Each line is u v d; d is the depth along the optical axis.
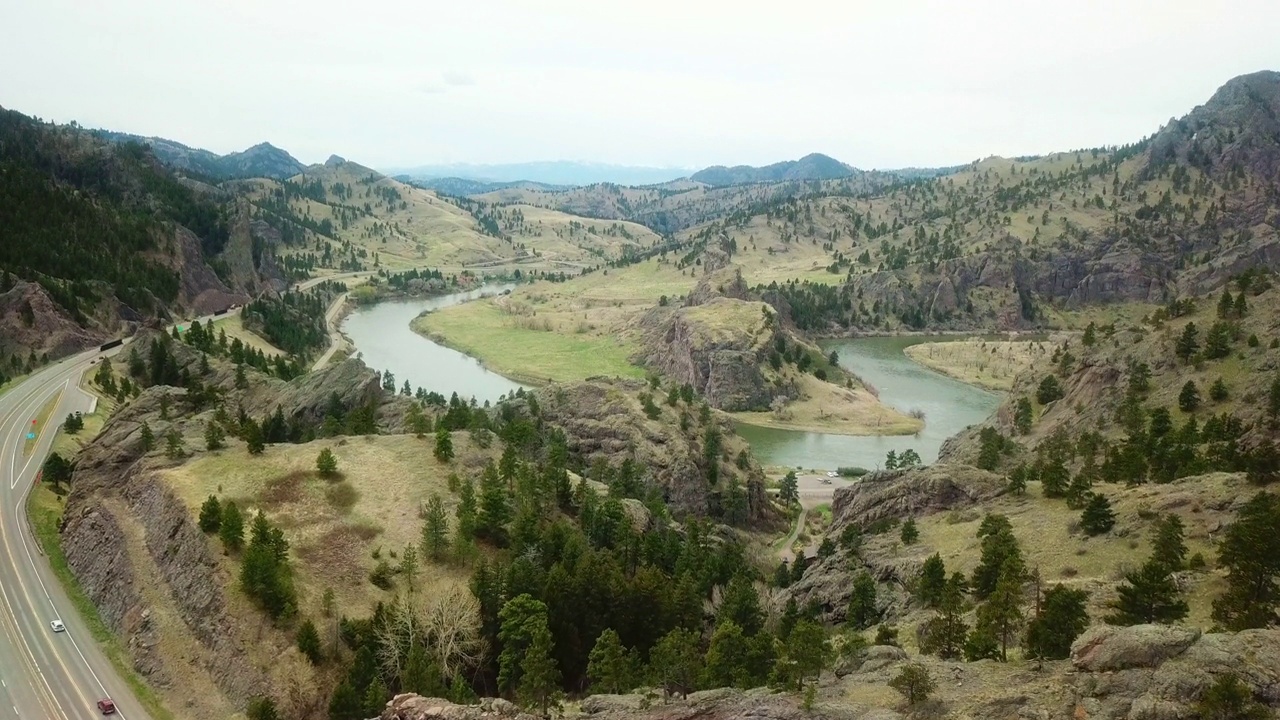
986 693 45.66
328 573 84.62
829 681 53.97
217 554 84.25
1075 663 45.03
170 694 74.62
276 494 98.56
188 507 93.56
